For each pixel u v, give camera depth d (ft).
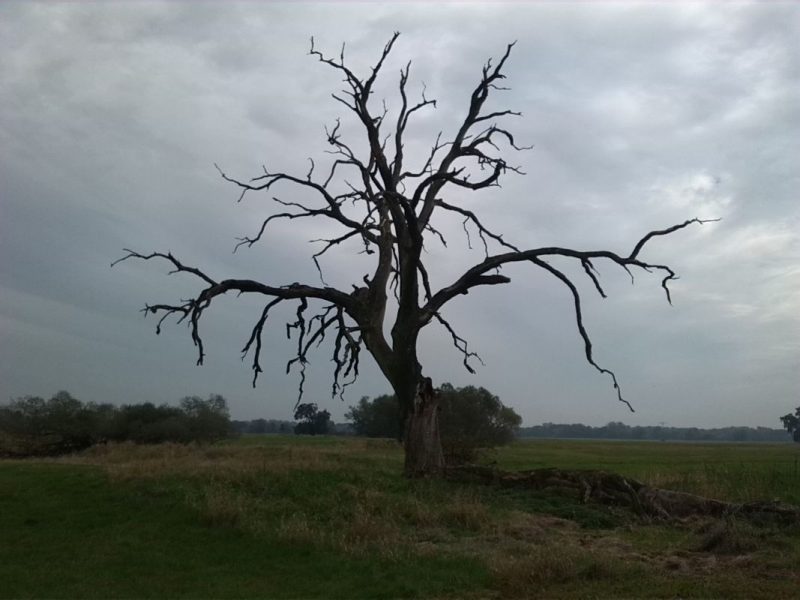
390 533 54.29
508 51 95.66
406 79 97.30
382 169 90.02
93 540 55.62
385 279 93.04
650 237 86.79
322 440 243.40
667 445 415.03
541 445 329.93
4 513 64.44
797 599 35.70
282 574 46.52
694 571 42.75
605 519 63.67
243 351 94.94
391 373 89.51
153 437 205.16
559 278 88.74
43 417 197.06
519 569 42.45
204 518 59.47
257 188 95.20
